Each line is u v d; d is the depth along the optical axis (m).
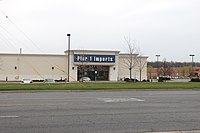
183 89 27.34
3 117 10.52
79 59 63.78
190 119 10.45
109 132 8.28
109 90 25.48
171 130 8.57
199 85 31.08
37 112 11.77
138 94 21.45
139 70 66.75
